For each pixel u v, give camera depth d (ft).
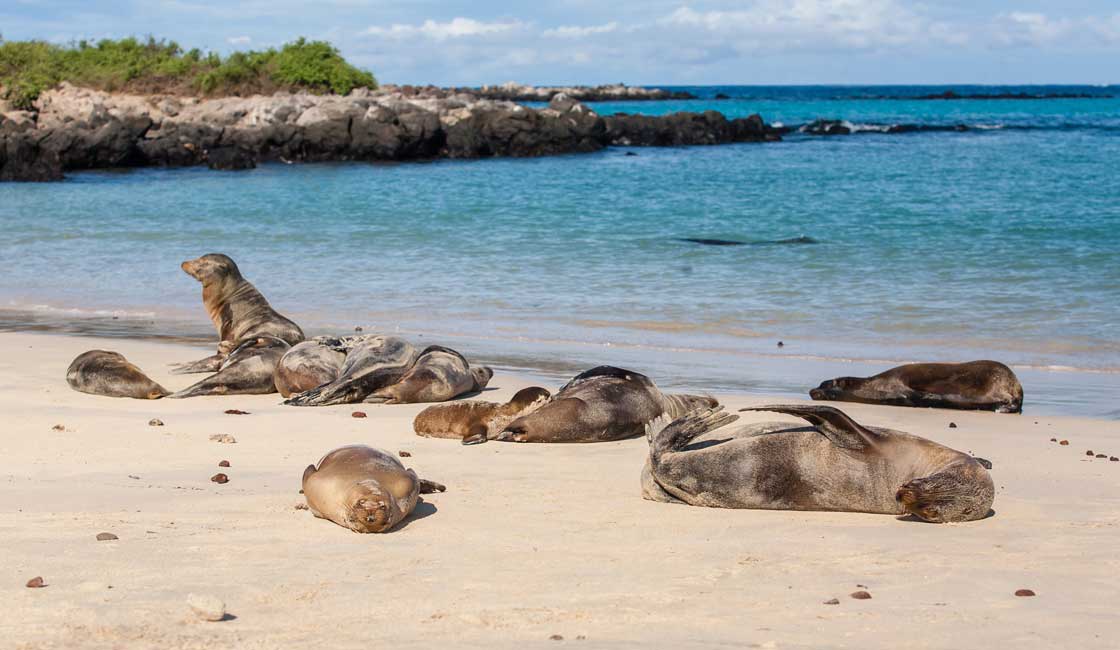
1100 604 16.05
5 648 13.48
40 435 28.96
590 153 190.39
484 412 30.09
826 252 72.08
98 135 163.63
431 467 26.27
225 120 188.44
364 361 36.45
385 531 20.11
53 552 17.89
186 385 38.14
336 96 205.98
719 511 22.38
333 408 34.60
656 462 22.85
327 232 85.66
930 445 22.39
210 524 20.24
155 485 23.49
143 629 14.29
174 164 169.89
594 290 59.93
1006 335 47.34
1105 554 18.90
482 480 24.88
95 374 35.96
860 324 50.24
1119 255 66.80
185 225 90.84
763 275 63.93
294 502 22.17
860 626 14.96
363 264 70.03
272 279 64.59
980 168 139.85
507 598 16.15
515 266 68.54
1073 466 26.91
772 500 22.47
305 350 37.01
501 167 161.58
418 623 14.90
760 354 44.65
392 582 16.84
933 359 43.39
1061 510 22.45
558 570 17.69
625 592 16.52
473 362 43.14
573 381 31.14
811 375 40.70
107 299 59.16
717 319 51.96
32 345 45.68
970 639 14.43
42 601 15.25
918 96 527.40
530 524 20.93
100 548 18.21
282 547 18.79
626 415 29.94
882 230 82.17
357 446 22.02
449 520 21.15
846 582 17.17
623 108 405.39
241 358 37.47
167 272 67.87
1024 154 164.35
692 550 19.07
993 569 17.94
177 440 28.73
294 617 15.03
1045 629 14.85
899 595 16.46
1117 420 33.53
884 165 150.00
